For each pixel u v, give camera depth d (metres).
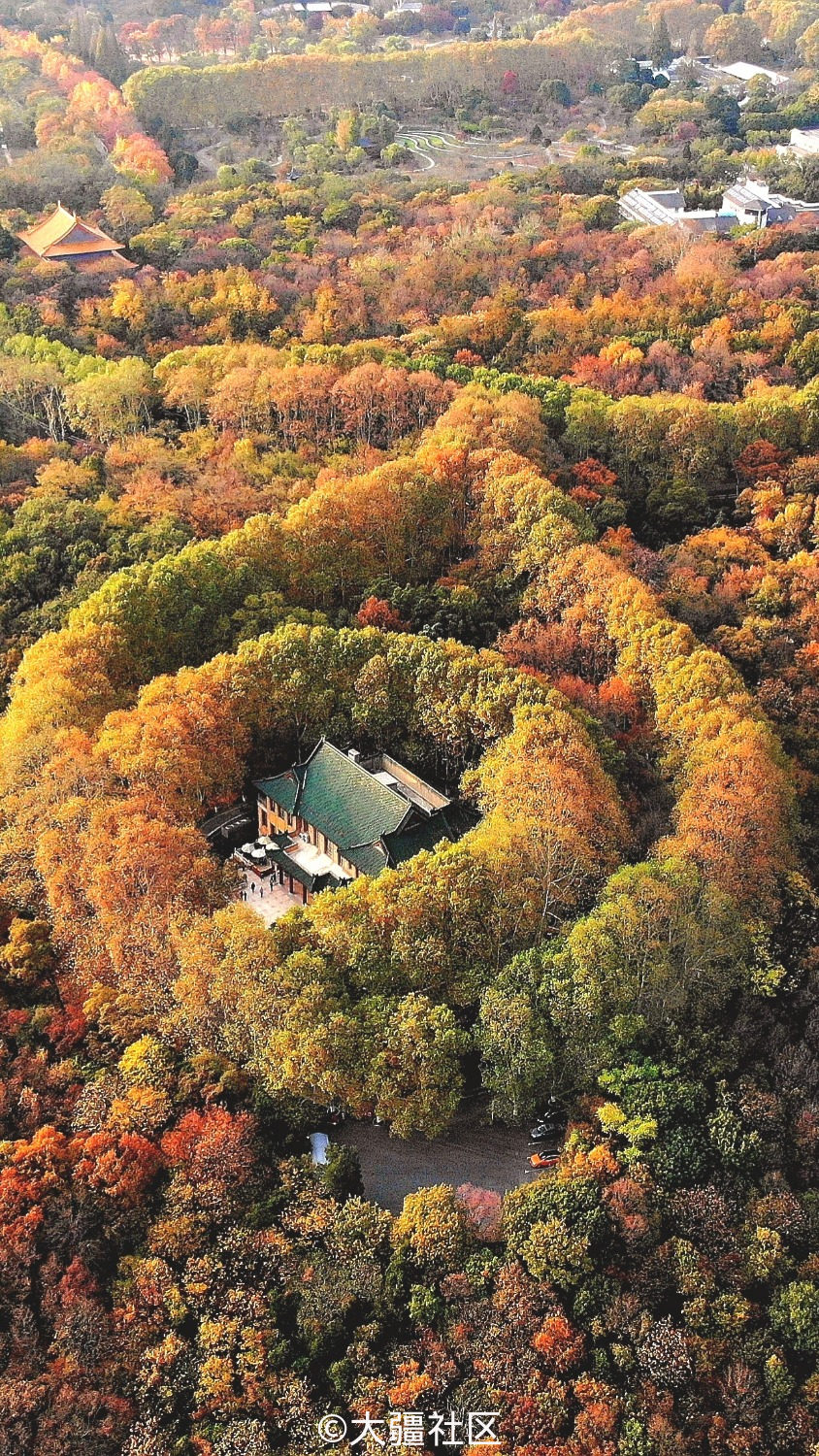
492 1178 124.50
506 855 137.25
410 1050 122.12
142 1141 121.62
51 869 145.38
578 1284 111.31
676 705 170.38
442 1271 112.88
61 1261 115.50
